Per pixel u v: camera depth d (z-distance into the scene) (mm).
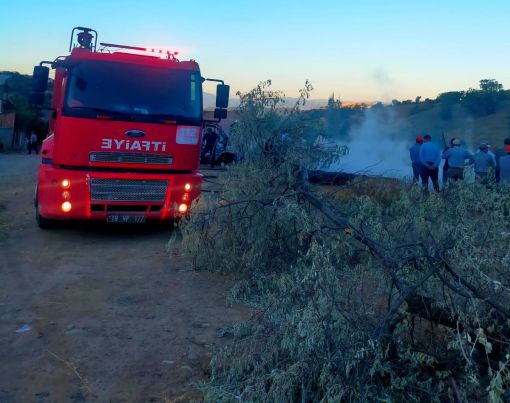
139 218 8180
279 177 5832
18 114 55375
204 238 6262
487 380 3020
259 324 3916
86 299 5570
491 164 12055
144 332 4719
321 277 3477
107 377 3883
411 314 3494
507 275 3461
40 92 8109
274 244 5711
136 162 7949
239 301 5473
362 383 3002
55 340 4500
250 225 5758
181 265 6918
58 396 3598
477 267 3199
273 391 3053
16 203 12000
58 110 7820
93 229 9188
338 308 3334
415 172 13727
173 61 8367
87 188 7738
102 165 7812
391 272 3555
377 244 3854
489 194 4070
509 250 3510
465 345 2990
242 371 3506
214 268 6426
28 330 4703
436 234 3975
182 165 8227
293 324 3322
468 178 4199
